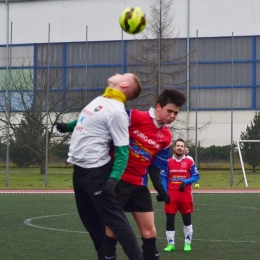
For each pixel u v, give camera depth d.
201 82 83.38
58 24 84.69
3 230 23.91
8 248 19.23
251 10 82.06
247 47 83.00
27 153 87.69
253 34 82.19
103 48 82.62
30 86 71.69
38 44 85.25
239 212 32.31
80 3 84.12
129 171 12.12
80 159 11.40
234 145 73.50
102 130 11.33
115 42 82.31
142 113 12.16
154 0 80.50
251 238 22.08
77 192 11.80
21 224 25.98
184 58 76.00
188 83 71.81
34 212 31.28
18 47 85.62
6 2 85.75
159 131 12.14
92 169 11.36
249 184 59.06
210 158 81.75
